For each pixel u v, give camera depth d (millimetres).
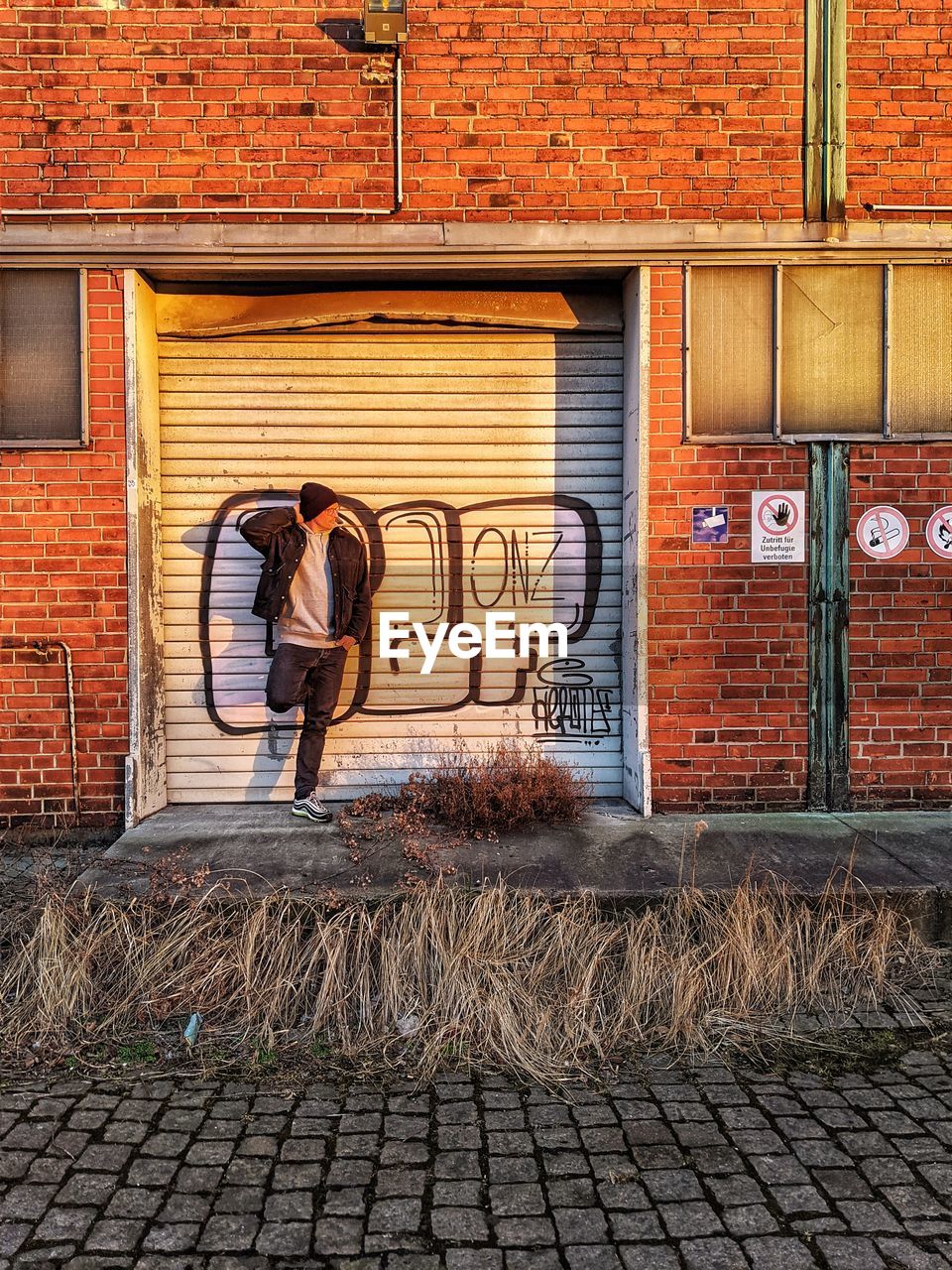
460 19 5570
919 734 5812
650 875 4668
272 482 5949
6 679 5574
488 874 4656
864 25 5703
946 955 4480
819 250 5672
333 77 5559
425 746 5992
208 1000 3951
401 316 5832
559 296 5961
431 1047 3689
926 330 5801
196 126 5543
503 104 5598
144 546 5668
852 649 5789
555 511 6004
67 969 3912
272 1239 2664
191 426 5918
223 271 5625
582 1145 3129
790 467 5746
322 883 4504
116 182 5539
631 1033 3857
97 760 5586
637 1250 2629
